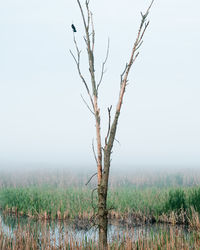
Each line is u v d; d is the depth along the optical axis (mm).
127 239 9242
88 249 8859
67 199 20406
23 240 10492
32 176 46062
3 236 10789
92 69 7918
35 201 20234
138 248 9305
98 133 7738
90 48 8016
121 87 7926
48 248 9438
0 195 23156
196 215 14688
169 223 15758
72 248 9102
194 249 9359
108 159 7637
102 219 7562
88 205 18812
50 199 20656
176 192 17641
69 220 16109
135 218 16750
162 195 20125
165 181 39156
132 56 7957
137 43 7934
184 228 14258
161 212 16984
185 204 16719
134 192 23609
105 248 7465
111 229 13586
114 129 7707
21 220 16625
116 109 7824
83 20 8047
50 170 59219
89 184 34062
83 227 13492
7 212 19500
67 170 59156
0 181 38000
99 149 7699
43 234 10000
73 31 8078
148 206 17984
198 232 11195
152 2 7926
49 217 17328
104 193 7598
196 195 16891
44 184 36312
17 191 23188
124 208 17891
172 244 9102
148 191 23844
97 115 7750
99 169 7695
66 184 36688
